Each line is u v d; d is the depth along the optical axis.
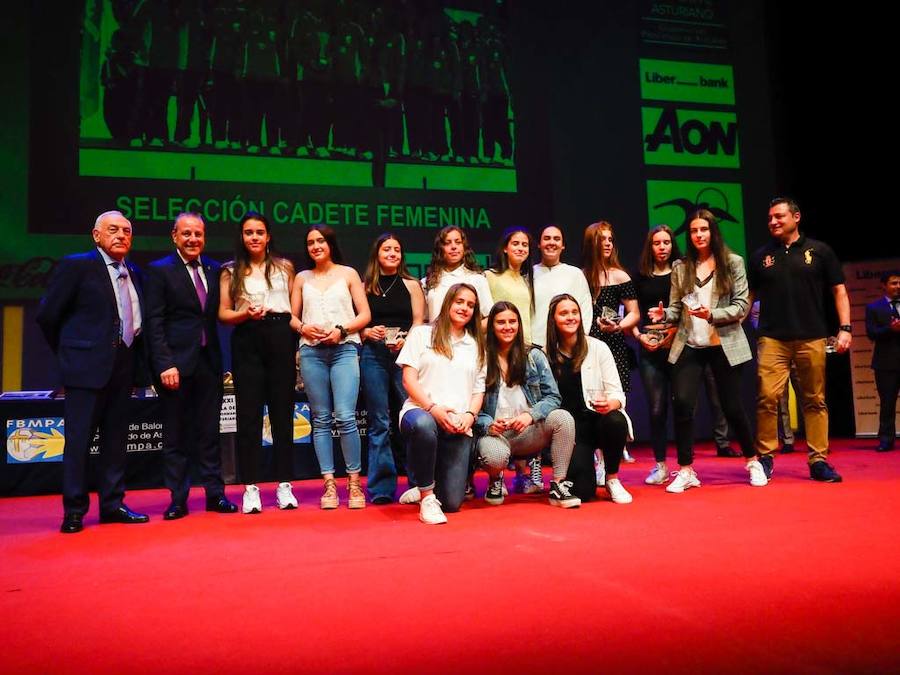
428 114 7.01
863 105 7.23
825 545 2.31
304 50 6.73
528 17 7.33
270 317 3.59
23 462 4.72
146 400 4.80
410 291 3.97
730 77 7.82
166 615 1.76
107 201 6.17
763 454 4.04
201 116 6.44
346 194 6.77
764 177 7.83
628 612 1.68
